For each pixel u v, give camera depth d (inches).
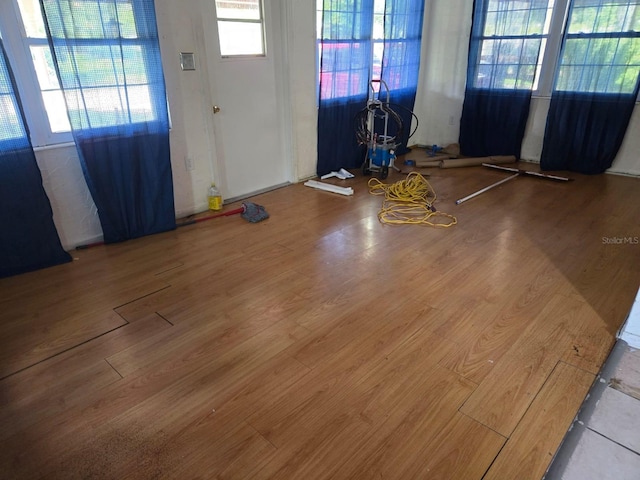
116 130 111.9
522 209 146.3
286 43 151.2
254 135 156.0
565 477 56.2
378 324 86.4
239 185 157.2
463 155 216.5
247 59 144.6
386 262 111.0
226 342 81.4
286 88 158.1
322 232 128.7
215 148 142.4
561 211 144.2
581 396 68.6
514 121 197.2
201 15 126.3
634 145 175.8
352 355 77.9
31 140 103.0
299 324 86.6
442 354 78.1
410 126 221.0
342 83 170.6
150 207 125.1
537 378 72.4
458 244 120.7
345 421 64.4
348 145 185.8
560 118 181.9
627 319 78.9
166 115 119.8
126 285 100.9
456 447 60.3
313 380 72.2
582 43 169.3
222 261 112.0
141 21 107.8
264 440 61.4
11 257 103.0
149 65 112.3
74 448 60.2
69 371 74.4
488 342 81.2
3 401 68.1
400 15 185.3
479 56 195.8
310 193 162.4
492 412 65.9
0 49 90.0
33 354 78.4
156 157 121.3
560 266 108.4
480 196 159.2
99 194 114.3
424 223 135.3
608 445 60.4
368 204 151.3
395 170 191.3
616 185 169.5
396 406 67.0
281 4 146.6
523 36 182.2
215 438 61.7
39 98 102.9
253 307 92.3
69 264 110.2
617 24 161.2
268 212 144.0
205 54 131.0
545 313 89.7
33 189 101.9
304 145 171.6
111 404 67.6
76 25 98.7
